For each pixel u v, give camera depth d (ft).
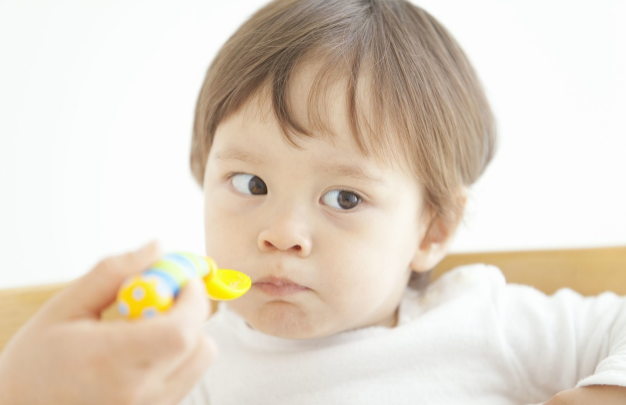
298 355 2.74
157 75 4.98
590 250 3.29
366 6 2.82
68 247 4.97
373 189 2.48
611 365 2.35
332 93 2.44
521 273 3.34
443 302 3.02
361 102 2.47
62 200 4.95
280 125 2.41
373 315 2.84
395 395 2.69
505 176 4.54
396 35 2.73
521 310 2.99
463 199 3.02
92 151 4.96
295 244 2.36
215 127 2.65
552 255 3.32
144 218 5.04
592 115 4.42
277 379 2.72
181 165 5.02
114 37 4.91
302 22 2.64
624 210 4.40
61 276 4.96
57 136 4.91
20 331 1.52
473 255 3.39
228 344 2.93
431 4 4.63
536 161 4.52
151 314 1.34
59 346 1.34
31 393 1.40
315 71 2.46
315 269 2.41
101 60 4.91
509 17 4.51
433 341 2.80
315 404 2.65
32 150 4.90
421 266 2.96
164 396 1.42
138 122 4.99
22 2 4.77
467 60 3.14
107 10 4.88
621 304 2.96
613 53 4.37
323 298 2.45
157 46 4.96
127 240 5.03
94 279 1.49
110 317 2.90
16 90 4.84
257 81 2.49
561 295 3.09
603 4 4.36
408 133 2.60
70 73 4.88
